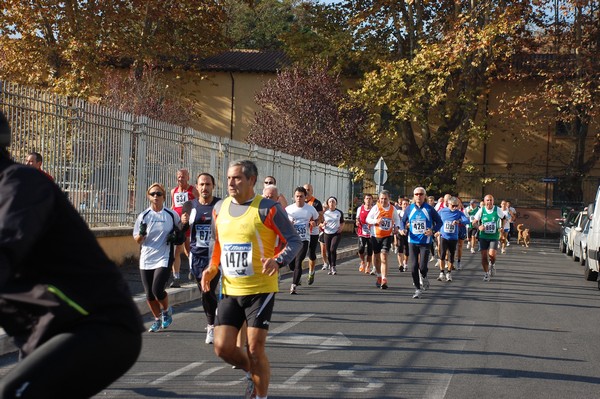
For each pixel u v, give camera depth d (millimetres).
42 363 3855
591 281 24016
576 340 12680
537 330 13602
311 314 14688
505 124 55781
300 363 10094
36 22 40781
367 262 23891
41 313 4051
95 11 41125
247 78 56656
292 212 17984
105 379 4039
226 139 27156
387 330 12992
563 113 49094
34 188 3891
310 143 47750
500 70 51375
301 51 51375
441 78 46031
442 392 8648
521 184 54062
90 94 40719
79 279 4090
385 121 52812
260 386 7383
